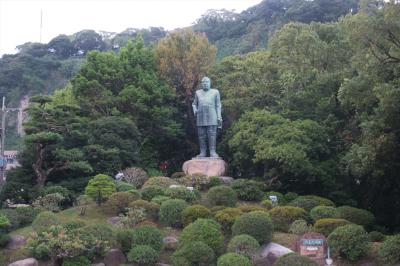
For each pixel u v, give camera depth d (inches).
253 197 906.7
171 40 1267.2
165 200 802.8
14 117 2004.2
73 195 903.7
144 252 613.0
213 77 1258.0
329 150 1018.7
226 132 1177.4
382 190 986.7
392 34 721.6
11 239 682.2
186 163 1078.4
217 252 630.5
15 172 976.9
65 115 991.0
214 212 748.0
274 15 2097.7
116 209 805.9
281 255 598.5
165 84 1248.2
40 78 2148.1
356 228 629.9
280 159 925.8
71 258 601.9
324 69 1119.0
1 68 2186.3
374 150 815.1
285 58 1145.4
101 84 1208.2
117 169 1008.2
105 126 1058.7
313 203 815.7
